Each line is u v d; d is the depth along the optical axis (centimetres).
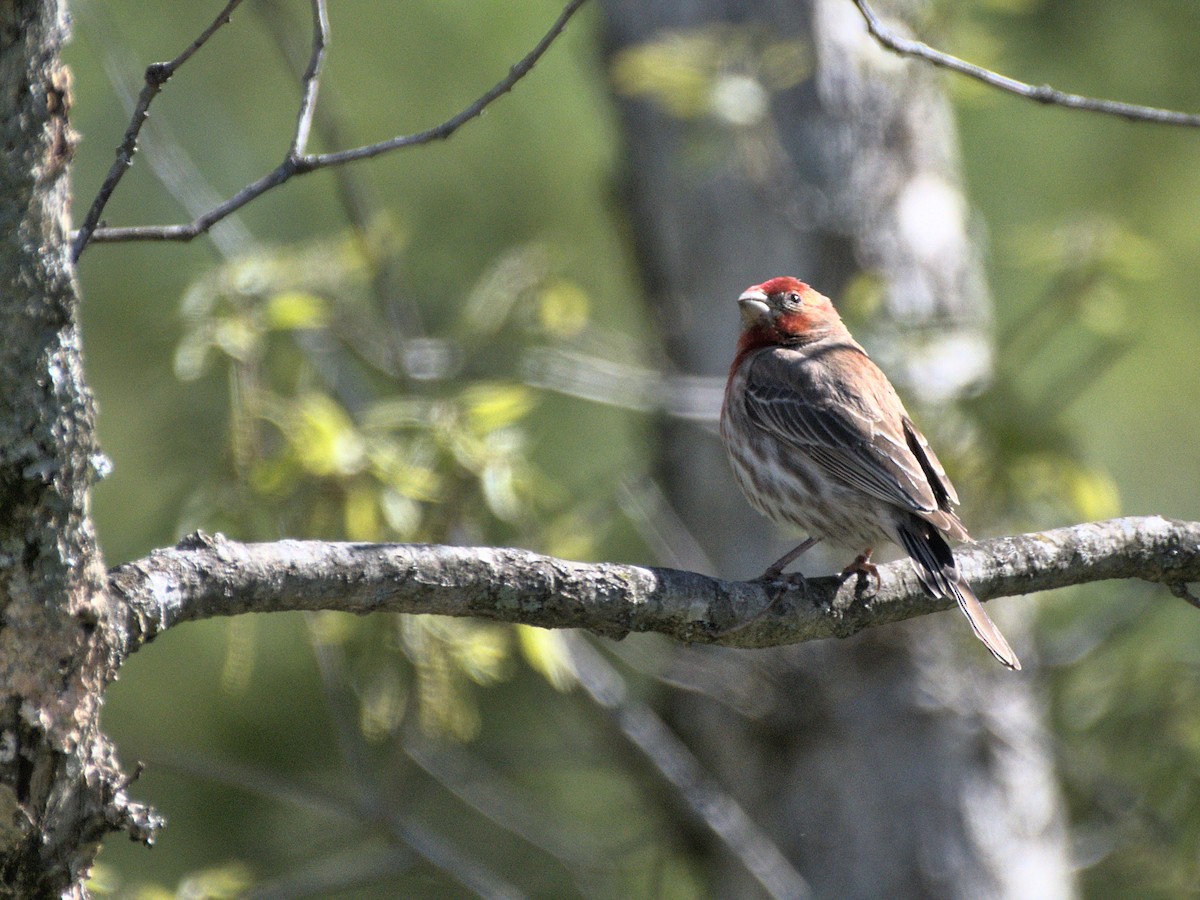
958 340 1216
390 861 1090
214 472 927
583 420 1488
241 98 1625
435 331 1488
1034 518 1116
